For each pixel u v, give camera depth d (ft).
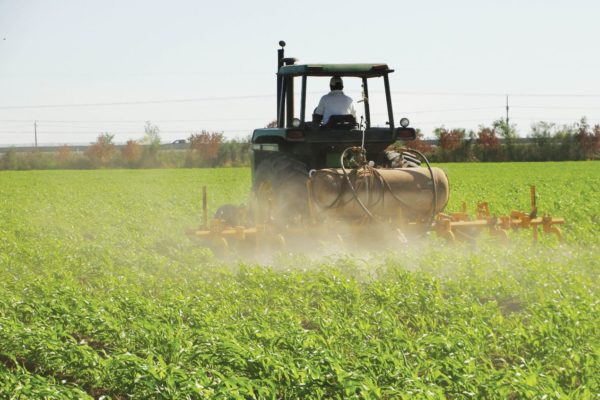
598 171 295.28
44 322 49.98
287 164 74.33
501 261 68.90
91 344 50.24
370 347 42.57
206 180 288.30
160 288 64.59
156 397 36.42
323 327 47.47
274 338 44.01
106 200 176.04
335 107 75.05
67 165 487.61
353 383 34.86
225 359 39.78
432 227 73.41
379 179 69.51
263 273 64.28
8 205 162.91
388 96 77.10
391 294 55.77
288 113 78.59
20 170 469.16
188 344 43.16
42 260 79.05
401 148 76.43
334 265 69.15
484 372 39.68
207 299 56.29
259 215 81.15
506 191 174.09
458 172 299.99
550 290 57.16
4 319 48.16
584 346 42.47
